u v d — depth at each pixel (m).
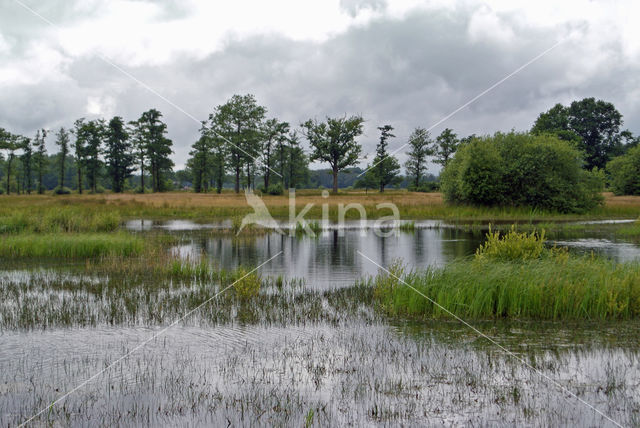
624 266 9.79
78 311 8.45
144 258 14.34
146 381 5.49
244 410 4.78
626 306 8.20
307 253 16.50
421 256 15.71
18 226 20.72
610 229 25.42
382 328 7.59
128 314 8.30
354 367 5.92
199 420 4.58
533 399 5.02
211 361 6.13
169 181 95.38
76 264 13.70
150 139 88.19
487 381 5.47
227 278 11.52
